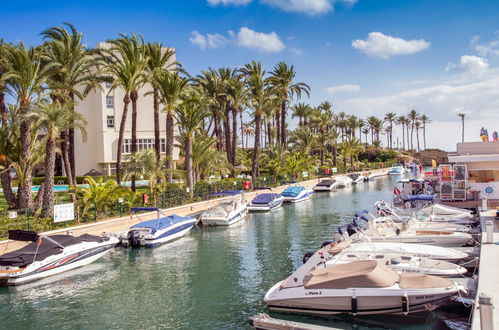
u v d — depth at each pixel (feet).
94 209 90.12
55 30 108.06
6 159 83.25
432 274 45.03
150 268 62.39
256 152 169.68
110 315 44.55
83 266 63.77
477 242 57.88
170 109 120.98
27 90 80.53
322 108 337.52
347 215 108.99
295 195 141.59
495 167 88.28
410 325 39.55
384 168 311.06
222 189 136.77
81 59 103.24
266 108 170.81
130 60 115.03
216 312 44.39
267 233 87.45
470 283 42.63
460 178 87.04
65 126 85.87
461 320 40.09
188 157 120.26
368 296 39.88
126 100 120.57
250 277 56.29
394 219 76.33
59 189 135.64
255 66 176.14
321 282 41.86
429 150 423.23
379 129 462.19
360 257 50.42
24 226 73.61
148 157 103.30
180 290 51.90
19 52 77.92
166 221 82.58
